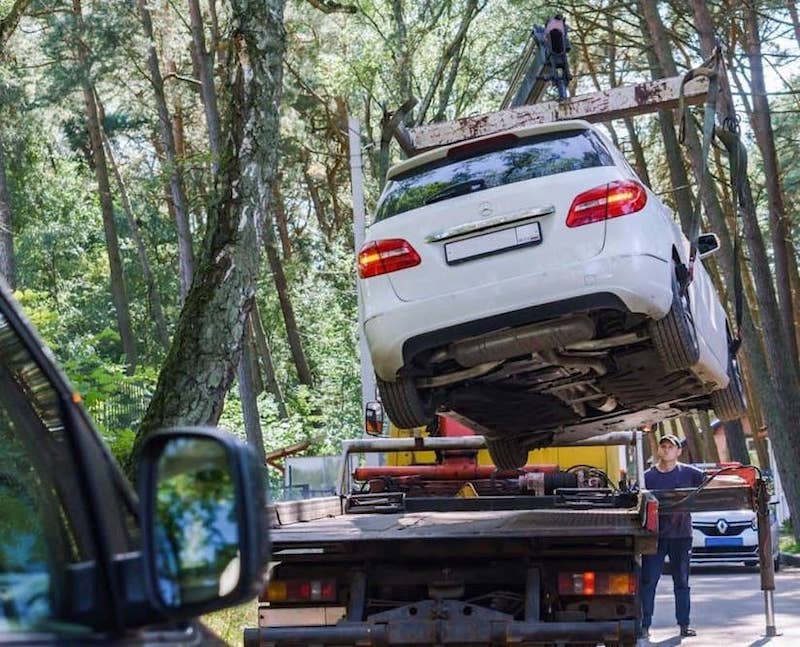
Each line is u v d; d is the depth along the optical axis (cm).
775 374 3338
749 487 1408
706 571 2930
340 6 1755
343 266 6078
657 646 1494
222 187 1300
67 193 6350
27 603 284
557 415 1296
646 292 1032
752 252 3362
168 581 290
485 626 1009
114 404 1905
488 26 4759
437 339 1066
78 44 4725
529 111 1388
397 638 1019
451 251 1067
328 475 2014
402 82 4650
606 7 4100
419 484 1495
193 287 1285
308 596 1064
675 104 1374
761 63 3572
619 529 1003
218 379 1259
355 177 3200
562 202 1049
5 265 3659
